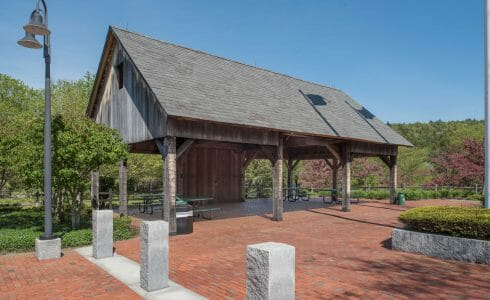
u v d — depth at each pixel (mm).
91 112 15375
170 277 5832
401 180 31469
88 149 8984
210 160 19062
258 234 9781
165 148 9867
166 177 9789
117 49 13148
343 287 5230
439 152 36750
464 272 5949
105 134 9508
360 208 16766
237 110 11414
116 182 21156
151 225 5230
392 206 17719
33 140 8797
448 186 26219
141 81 11344
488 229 6449
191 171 18156
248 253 3824
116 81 13195
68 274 6012
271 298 3584
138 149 14539
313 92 18594
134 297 4941
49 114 7324
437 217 7117
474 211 7484
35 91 26969
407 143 18844
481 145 26625
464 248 6637
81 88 24109
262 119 11758
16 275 5957
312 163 31391
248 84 14484
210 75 13164
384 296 4840
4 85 26891
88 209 13961
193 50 14773
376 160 35688
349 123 16719
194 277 5824
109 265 6547
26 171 8555
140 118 11320
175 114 9156
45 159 7184
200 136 10469
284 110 13672
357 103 21688
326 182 29625
